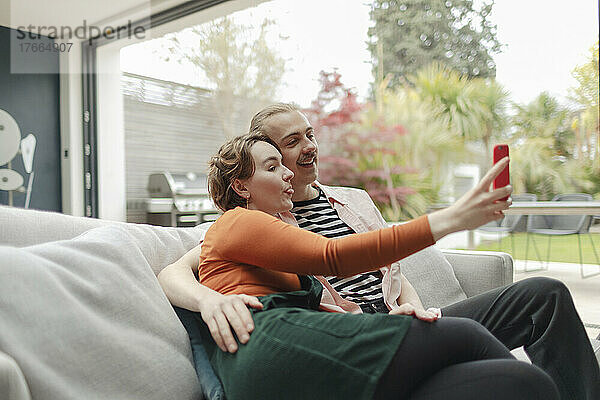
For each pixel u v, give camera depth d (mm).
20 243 1037
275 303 969
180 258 1267
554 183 5203
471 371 811
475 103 5684
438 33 5953
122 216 7121
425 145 6074
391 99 6328
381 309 1317
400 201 6312
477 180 5730
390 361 800
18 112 6754
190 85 6578
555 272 5195
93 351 812
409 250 883
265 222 982
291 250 937
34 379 711
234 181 1178
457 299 1617
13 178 6516
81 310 838
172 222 6758
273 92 6148
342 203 1477
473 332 880
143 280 1010
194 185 6609
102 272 938
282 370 829
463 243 5996
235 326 913
